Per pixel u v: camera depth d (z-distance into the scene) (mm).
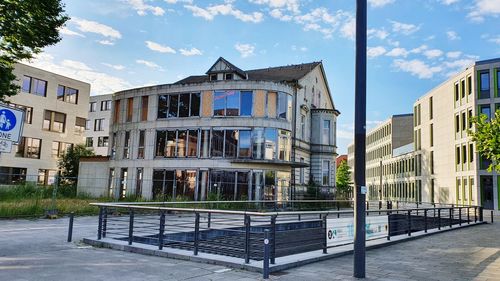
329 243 9961
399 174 67438
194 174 28891
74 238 11500
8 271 7254
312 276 7602
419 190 57219
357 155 7773
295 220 16969
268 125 28281
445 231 17547
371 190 88312
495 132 16484
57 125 45250
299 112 35562
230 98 29000
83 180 33781
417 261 9594
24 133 41625
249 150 28016
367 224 11859
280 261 8430
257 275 7590
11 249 9516
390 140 73438
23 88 41750
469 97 42531
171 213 20703
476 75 41531
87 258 8758
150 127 31250
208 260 8609
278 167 28453
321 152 38219
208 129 29094
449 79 47594
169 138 30359
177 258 9062
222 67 32781
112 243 10297
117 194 31703
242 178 27750
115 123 33812
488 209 39375
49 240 11047
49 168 43938
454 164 45875
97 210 18922
